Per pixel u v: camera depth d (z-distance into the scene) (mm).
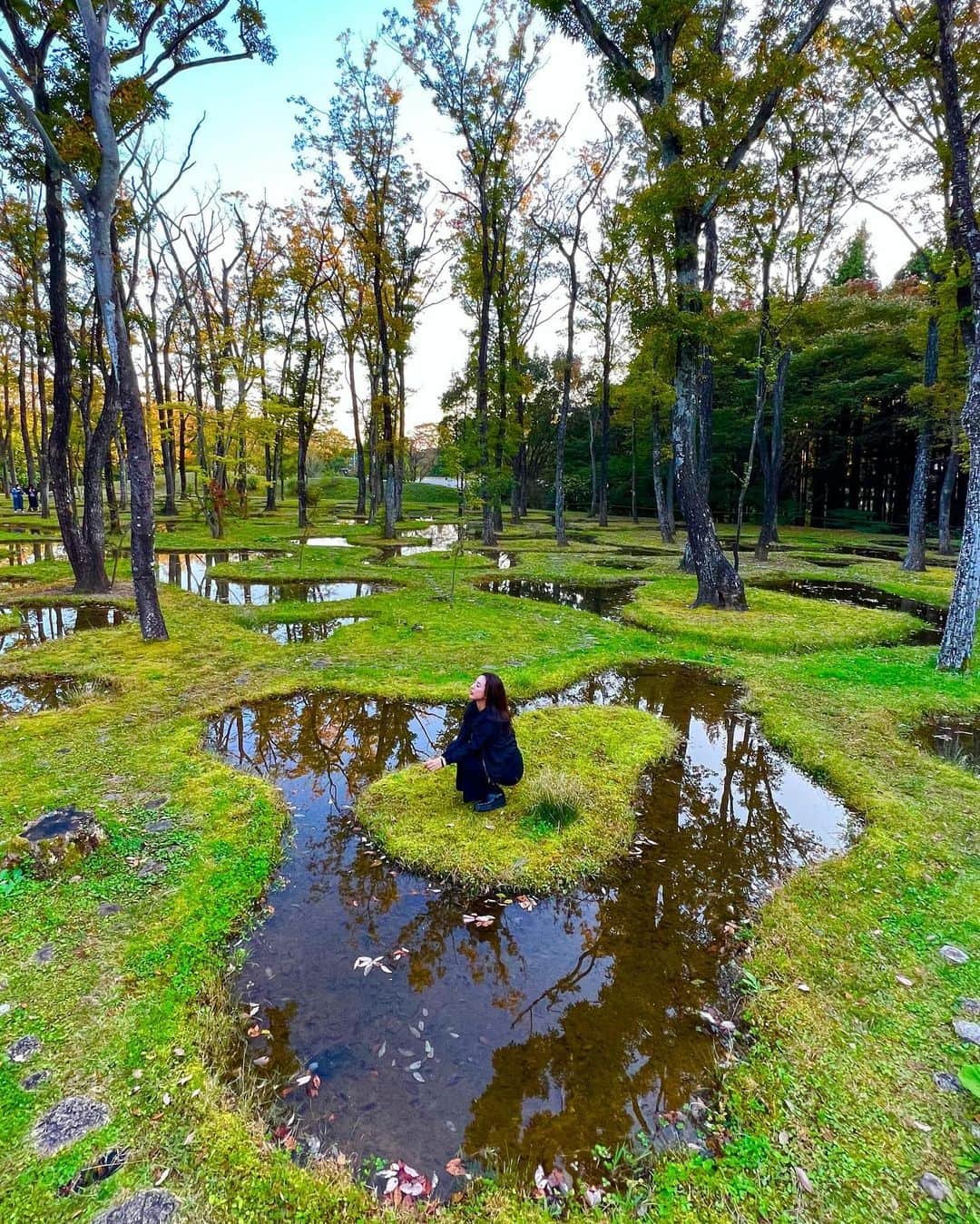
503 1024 3119
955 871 4367
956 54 11461
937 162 15281
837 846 4859
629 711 7410
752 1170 2348
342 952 3604
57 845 4086
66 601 12672
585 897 4180
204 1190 2227
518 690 8039
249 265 29891
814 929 3770
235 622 11445
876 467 42656
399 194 24078
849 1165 2340
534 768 5828
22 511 32094
